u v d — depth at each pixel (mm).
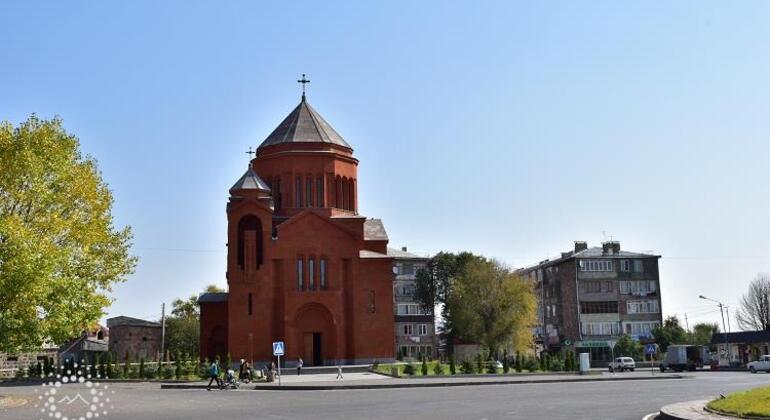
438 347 116250
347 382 47844
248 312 63469
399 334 108062
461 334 93000
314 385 45094
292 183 69250
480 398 33375
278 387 45062
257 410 29250
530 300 89062
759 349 80938
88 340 92250
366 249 69625
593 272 94938
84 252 38625
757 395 24938
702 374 59844
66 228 37406
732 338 83812
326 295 64438
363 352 64562
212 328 69000
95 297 38219
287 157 69625
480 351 94375
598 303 94188
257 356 62812
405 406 29750
